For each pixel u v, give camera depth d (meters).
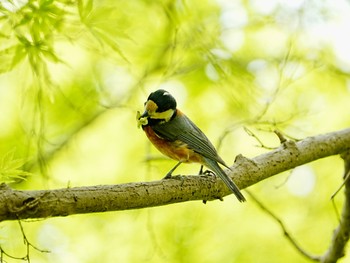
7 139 13.09
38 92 9.79
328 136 9.87
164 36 13.45
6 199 6.58
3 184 6.67
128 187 7.47
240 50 13.59
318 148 9.64
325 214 14.36
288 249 13.95
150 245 13.27
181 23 12.60
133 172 14.44
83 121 14.24
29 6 8.33
